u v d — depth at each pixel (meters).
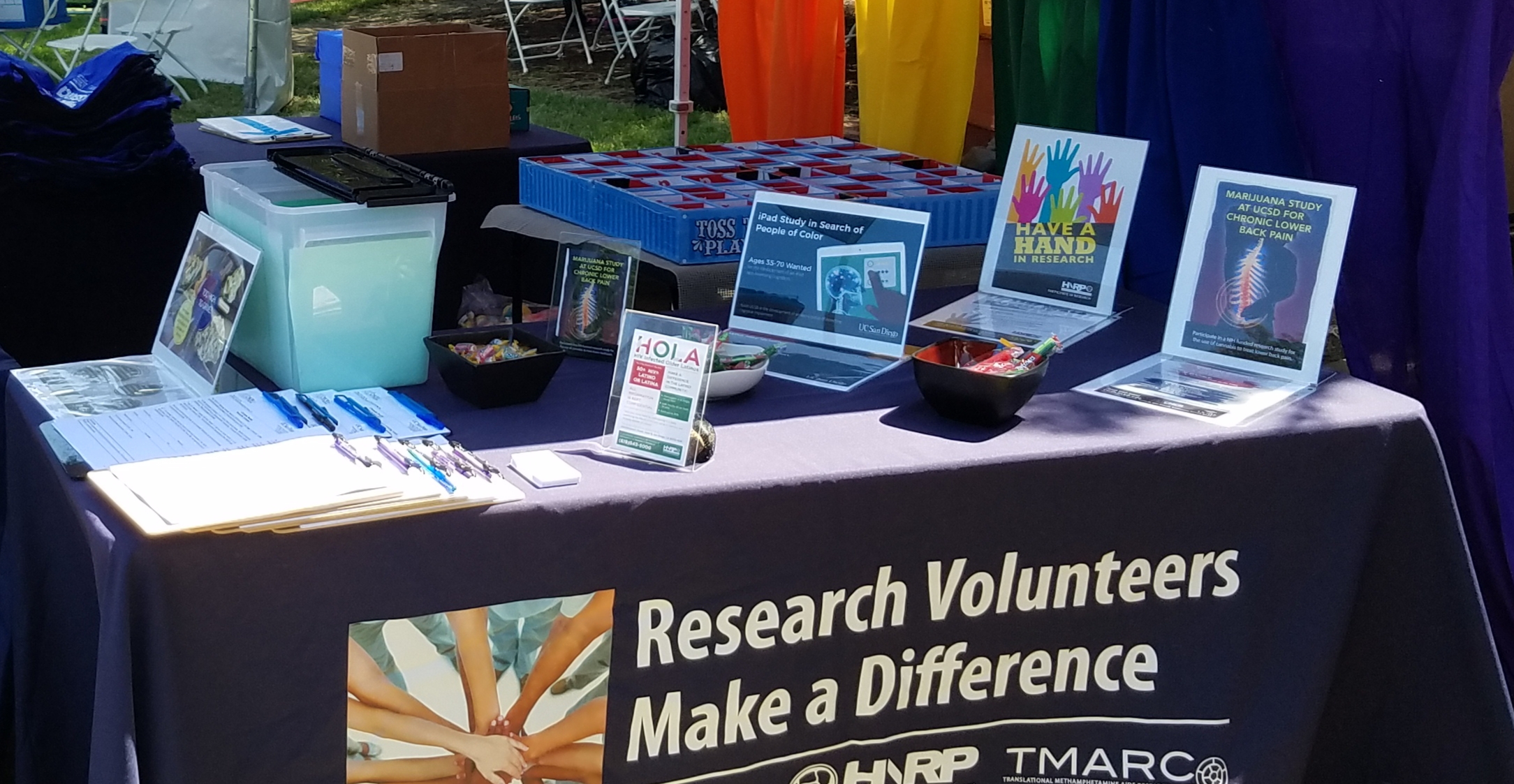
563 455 1.71
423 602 1.53
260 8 6.99
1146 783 1.95
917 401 1.95
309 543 1.46
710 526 1.62
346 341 1.87
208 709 1.46
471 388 1.85
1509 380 2.19
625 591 1.62
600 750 1.67
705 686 1.70
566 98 7.92
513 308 3.10
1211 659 1.91
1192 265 2.16
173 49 7.18
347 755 1.54
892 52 3.75
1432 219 2.16
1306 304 2.05
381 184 1.85
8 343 3.14
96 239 3.17
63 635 1.84
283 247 1.79
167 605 1.41
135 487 1.49
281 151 2.06
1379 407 1.92
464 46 3.72
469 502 1.51
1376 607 1.99
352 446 1.64
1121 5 2.60
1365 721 2.06
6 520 2.19
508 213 2.97
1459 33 2.13
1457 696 1.96
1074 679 1.88
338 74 4.17
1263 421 1.86
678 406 1.69
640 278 2.60
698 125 7.23
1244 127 2.44
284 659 1.48
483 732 1.60
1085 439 1.79
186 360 1.94
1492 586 2.23
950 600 1.78
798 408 1.91
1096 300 2.39
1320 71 2.30
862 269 2.16
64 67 7.26
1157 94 2.54
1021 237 2.48
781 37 3.97
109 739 1.40
